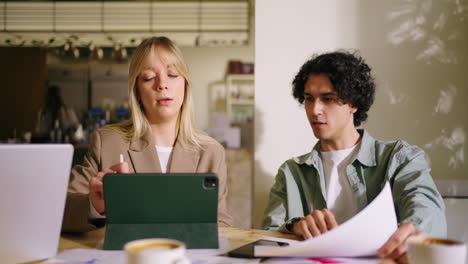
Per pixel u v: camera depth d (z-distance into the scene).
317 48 1.99
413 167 1.47
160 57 1.61
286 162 1.71
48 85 6.31
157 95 1.60
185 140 1.71
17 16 5.05
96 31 5.11
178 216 1.01
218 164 1.70
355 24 1.97
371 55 1.97
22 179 0.87
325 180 1.59
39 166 0.88
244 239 1.14
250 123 5.99
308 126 1.99
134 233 1.00
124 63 6.41
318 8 1.99
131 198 1.00
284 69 2.00
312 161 1.59
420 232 0.97
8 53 5.71
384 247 0.93
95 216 1.23
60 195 0.91
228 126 5.31
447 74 1.95
